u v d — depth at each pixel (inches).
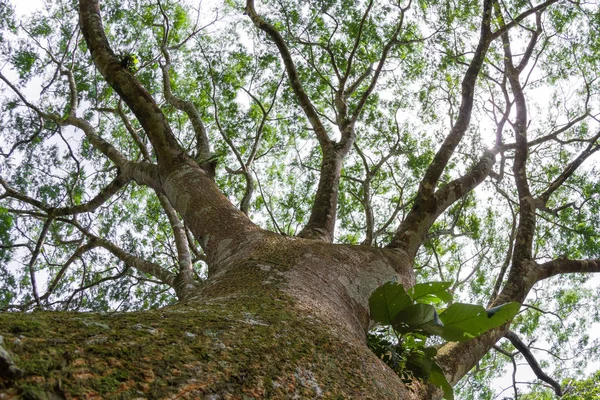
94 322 66.9
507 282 240.5
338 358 91.2
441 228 471.5
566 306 479.2
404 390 101.3
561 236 451.8
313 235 193.9
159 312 82.4
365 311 137.9
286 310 102.1
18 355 51.1
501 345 472.7
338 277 139.9
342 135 277.3
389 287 126.5
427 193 209.5
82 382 52.2
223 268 137.8
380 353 132.6
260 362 74.3
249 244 149.1
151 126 199.8
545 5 343.6
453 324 128.2
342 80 363.3
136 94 203.6
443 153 223.0
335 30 452.4
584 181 460.8
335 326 106.3
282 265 132.4
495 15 382.6
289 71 293.0
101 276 445.7
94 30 220.1
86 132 339.6
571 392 371.9
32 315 63.6
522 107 340.5
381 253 170.2
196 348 69.8
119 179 298.5
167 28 410.3
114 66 209.5
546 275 249.6
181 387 60.0
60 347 56.1
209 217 169.0
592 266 259.1
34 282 348.5
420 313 126.3
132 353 61.6
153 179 210.1
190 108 285.9
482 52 265.9
